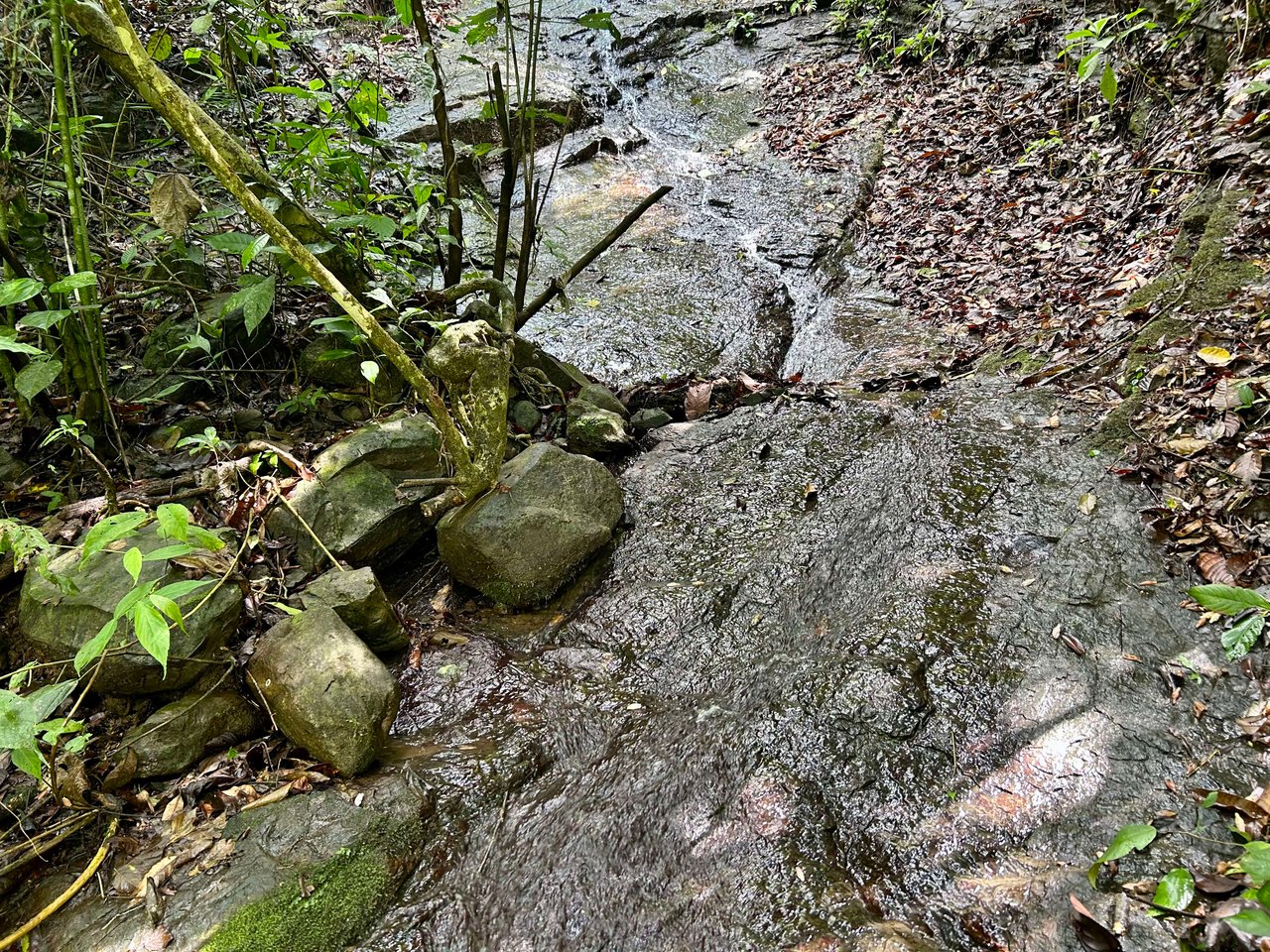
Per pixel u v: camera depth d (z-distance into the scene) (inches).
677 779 89.8
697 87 331.9
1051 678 93.7
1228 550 102.0
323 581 103.5
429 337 144.8
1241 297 138.3
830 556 116.6
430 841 85.3
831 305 207.5
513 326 141.1
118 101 180.5
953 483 126.4
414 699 101.0
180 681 91.4
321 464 115.5
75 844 83.4
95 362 112.3
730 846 83.0
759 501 129.0
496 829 86.6
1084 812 80.1
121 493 111.0
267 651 94.2
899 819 83.2
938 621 103.1
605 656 105.9
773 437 144.6
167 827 84.0
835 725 92.6
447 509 118.0
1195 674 90.8
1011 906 73.2
